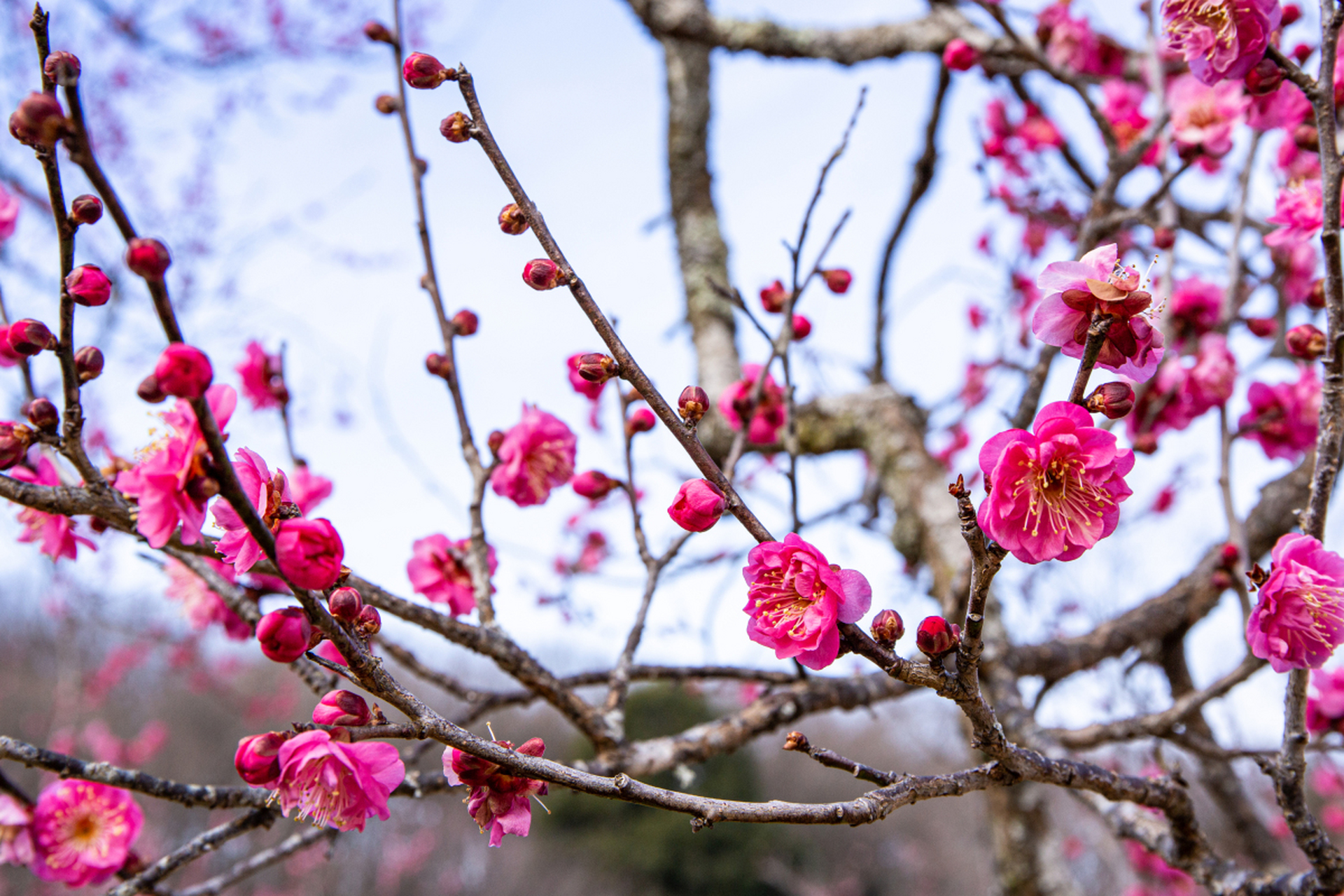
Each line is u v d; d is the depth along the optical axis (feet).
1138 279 1.13
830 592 1.16
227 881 1.51
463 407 1.63
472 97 1.22
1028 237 3.48
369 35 1.65
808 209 1.57
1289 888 1.39
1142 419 1.97
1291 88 1.53
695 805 1.12
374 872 10.15
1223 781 2.23
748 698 2.89
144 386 1.14
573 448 1.63
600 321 1.19
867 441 2.65
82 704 5.93
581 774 1.13
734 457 1.61
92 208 1.17
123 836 1.50
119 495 1.26
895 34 2.88
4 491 1.24
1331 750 1.53
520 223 1.21
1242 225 1.92
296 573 1.08
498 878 11.37
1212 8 1.36
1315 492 1.31
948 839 12.39
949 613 1.82
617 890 11.57
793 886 11.76
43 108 0.99
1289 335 1.53
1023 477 1.13
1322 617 1.27
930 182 2.77
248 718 7.08
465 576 1.63
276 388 1.69
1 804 1.47
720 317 2.90
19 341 1.22
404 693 1.13
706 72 3.22
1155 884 3.57
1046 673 1.95
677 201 3.12
